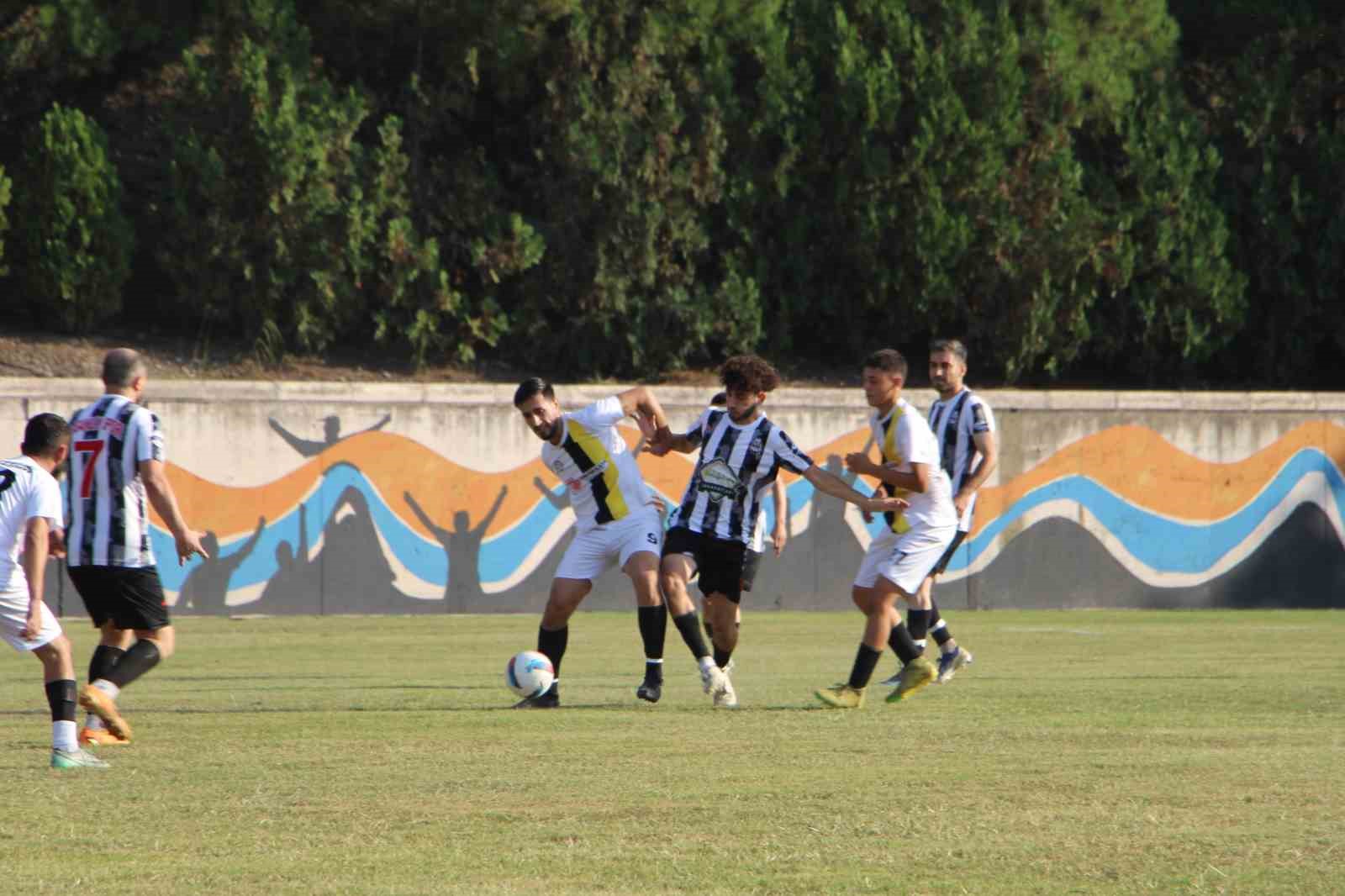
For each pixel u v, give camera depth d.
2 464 23.52
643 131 83.81
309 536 67.12
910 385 88.31
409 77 88.25
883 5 89.75
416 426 68.56
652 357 84.44
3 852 17.06
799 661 44.03
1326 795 20.59
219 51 81.94
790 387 84.94
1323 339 93.62
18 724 28.73
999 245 86.00
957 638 54.47
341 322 82.38
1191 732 27.03
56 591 63.34
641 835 18.02
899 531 31.17
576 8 84.06
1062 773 22.39
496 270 82.31
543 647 31.75
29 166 78.44
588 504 31.78
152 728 27.58
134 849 17.23
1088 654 46.91
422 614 68.19
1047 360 89.44
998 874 15.99
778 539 43.56
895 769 22.70
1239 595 76.62
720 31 87.56
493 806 19.77
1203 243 88.88
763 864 16.45
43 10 80.44
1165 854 16.97
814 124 86.31
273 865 16.42
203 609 65.69
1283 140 93.25
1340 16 97.38
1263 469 77.00
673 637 54.22
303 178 79.88
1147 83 93.31
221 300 80.62
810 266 86.88
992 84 87.56
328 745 25.36
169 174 80.12
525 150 89.50
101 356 78.44
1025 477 74.69
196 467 65.69
